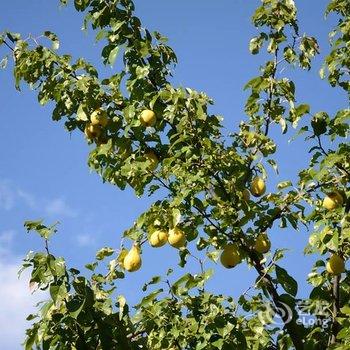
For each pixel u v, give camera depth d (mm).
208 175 3133
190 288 2914
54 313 2773
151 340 2906
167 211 2977
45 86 3350
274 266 2998
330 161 2947
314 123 3055
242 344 2855
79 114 3287
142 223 2963
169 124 3348
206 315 2891
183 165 3064
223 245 3076
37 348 2756
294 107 3240
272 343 3119
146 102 3314
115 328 2816
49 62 3314
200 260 3076
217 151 3152
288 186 3113
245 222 3039
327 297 3131
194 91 3188
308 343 3027
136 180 3168
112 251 3096
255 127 3330
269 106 3287
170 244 2998
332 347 2857
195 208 3066
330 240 2967
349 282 3248
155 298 2971
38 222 2740
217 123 3227
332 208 3064
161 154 3340
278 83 3271
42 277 2688
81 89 3266
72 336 2762
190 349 2928
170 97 3191
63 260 2721
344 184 3078
